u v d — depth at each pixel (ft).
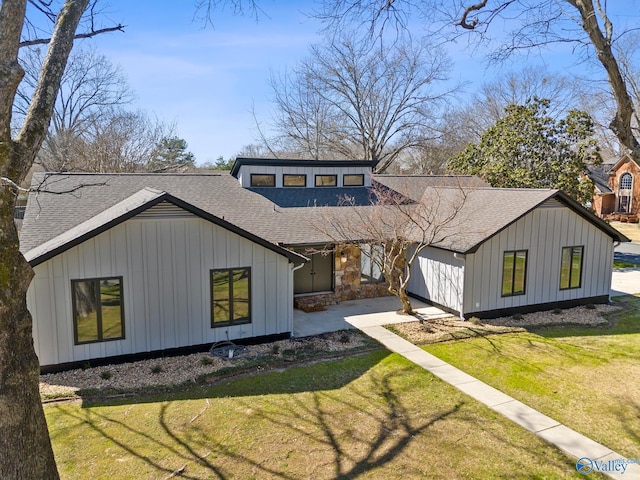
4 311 13.94
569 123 74.23
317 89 108.37
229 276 35.47
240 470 19.67
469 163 84.33
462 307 43.19
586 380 29.60
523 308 46.19
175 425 23.57
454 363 32.55
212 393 27.58
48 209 42.11
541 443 22.02
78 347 31.01
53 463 15.49
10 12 13.71
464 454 21.01
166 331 33.55
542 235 46.19
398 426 23.58
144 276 32.53
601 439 22.43
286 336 38.11
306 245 44.60
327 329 40.55
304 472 19.56
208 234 34.30
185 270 33.81
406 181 64.44
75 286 30.66
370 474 19.40
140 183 50.06
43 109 15.28
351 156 113.09
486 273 43.73
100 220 33.42
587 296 50.03
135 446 21.54
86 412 25.00
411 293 52.26
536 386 28.68
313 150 114.21
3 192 13.80
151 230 32.45
